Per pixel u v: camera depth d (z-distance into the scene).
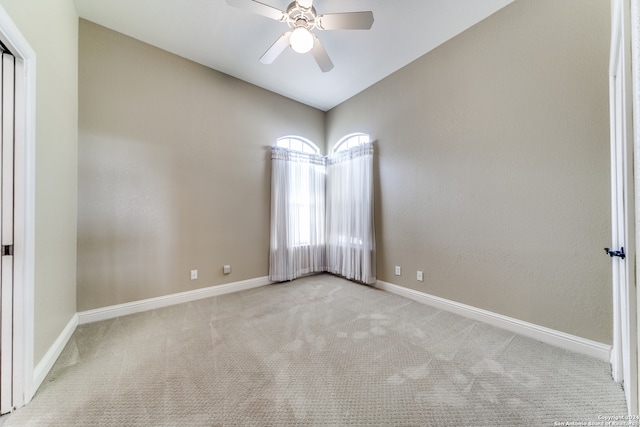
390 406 1.37
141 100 2.70
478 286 2.44
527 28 2.10
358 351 1.91
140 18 2.40
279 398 1.43
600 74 1.77
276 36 2.64
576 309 1.88
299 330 2.26
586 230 1.84
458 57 2.58
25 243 1.42
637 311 0.98
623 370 1.49
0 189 1.37
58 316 1.89
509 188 2.22
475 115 2.45
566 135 1.92
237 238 3.41
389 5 2.22
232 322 2.42
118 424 1.25
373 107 3.55
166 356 1.84
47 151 1.70
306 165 4.08
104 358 1.81
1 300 1.36
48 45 1.72
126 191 2.61
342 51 2.86
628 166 1.08
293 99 4.01
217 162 3.25
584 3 1.83
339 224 3.98
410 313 2.62
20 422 1.26
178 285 2.93
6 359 1.35
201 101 3.12
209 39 2.69
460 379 1.58
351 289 3.44
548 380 1.57
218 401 1.40
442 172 2.73
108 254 2.50
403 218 3.15
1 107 1.38
